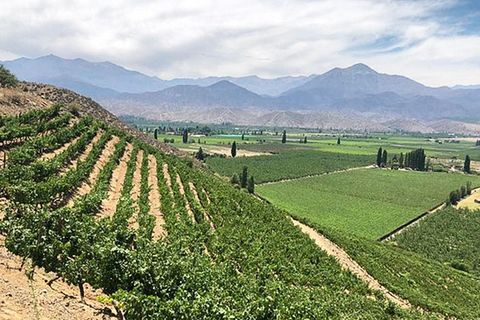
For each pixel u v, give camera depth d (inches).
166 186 1771.7
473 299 1788.9
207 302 616.4
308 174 5270.7
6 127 1622.8
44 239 651.5
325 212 3336.6
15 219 717.9
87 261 649.6
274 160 6092.5
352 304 1181.7
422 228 3065.9
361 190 4414.4
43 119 2149.4
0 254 649.6
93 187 1499.8
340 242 2023.9
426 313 1360.7
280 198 3742.6
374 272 1696.6
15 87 2647.6
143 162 2237.9
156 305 581.6
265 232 1688.0
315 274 1393.9
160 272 671.1
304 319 767.1
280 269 1270.9
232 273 992.2
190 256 887.1
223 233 1409.9
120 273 657.6
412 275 1875.0
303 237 1847.9
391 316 1175.0
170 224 1238.9
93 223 816.3
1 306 466.0
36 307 504.7
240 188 3624.5
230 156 6215.6
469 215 3430.1
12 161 1309.1
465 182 5226.4
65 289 640.4
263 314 676.7
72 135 2098.9
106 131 2655.0
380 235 2827.3
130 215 1165.7
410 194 4335.6
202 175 2603.3
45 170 1279.5
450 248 2733.8
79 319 534.0
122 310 632.4
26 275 607.2
